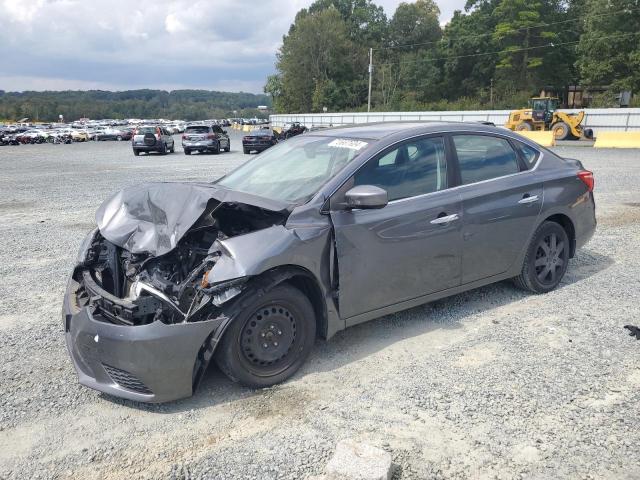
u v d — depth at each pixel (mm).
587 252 6738
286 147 4906
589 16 50969
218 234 3699
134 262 3672
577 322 4535
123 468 2836
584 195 5457
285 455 2895
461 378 3652
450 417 3195
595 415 3184
